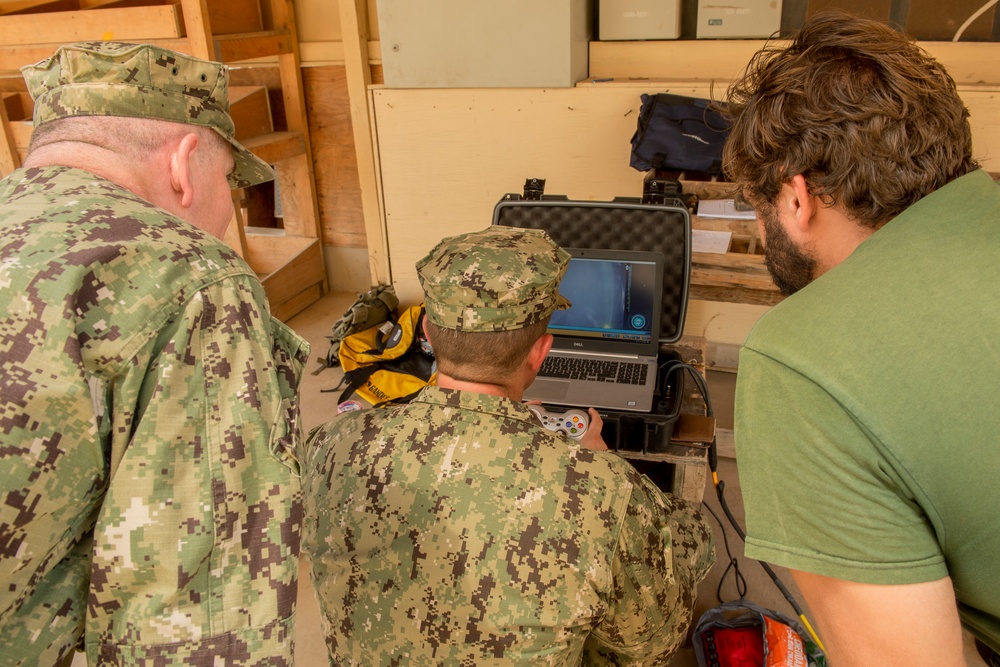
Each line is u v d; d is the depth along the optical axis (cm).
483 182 274
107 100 81
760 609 168
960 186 69
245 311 78
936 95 68
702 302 269
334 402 281
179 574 72
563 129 258
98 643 75
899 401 61
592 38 275
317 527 99
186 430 72
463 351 99
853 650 67
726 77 260
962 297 62
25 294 67
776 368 67
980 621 75
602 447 155
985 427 60
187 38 275
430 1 250
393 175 282
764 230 81
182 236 77
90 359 69
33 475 66
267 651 77
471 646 90
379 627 94
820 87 69
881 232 69
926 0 242
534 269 100
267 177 106
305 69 336
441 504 91
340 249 370
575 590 89
